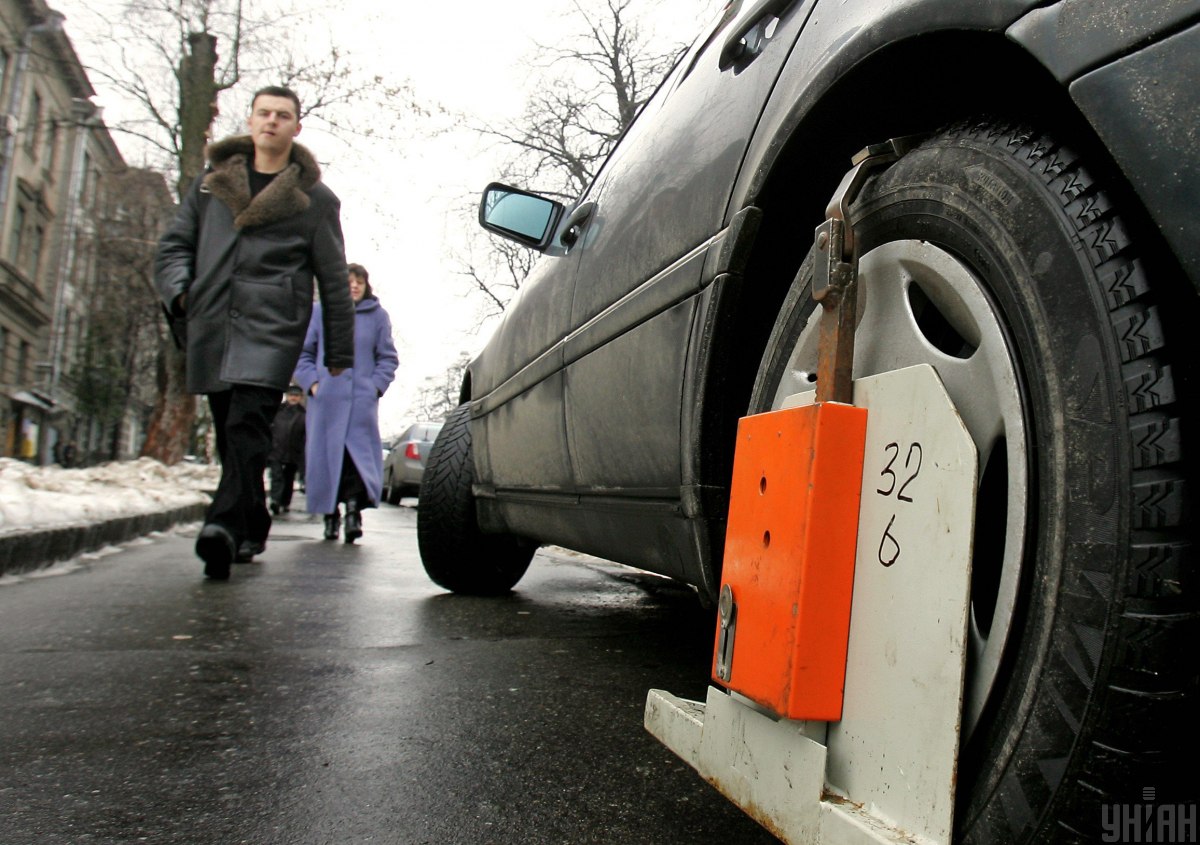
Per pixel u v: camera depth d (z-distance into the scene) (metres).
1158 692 0.73
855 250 1.10
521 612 3.43
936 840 0.85
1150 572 0.74
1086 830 0.76
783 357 1.29
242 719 1.93
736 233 1.43
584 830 1.37
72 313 37.00
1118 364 0.79
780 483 1.06
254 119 4.05
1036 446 0.86
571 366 2.30
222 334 3.98
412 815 1.42
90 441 40.75
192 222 4.10
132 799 1.47
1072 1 0.85
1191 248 0.72
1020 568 0.85
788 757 1.04
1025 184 0.92
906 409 0.96
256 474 4.14
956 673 0.85
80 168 34.59
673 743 1.32
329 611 3.32
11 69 27.19
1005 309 0.92
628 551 2.20
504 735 1.84
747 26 1.68
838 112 1.26
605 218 2.23
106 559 4.89
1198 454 0.74
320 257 4.16
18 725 1.86
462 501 3.63
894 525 0.96
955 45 1.05
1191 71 0.74
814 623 1.00
